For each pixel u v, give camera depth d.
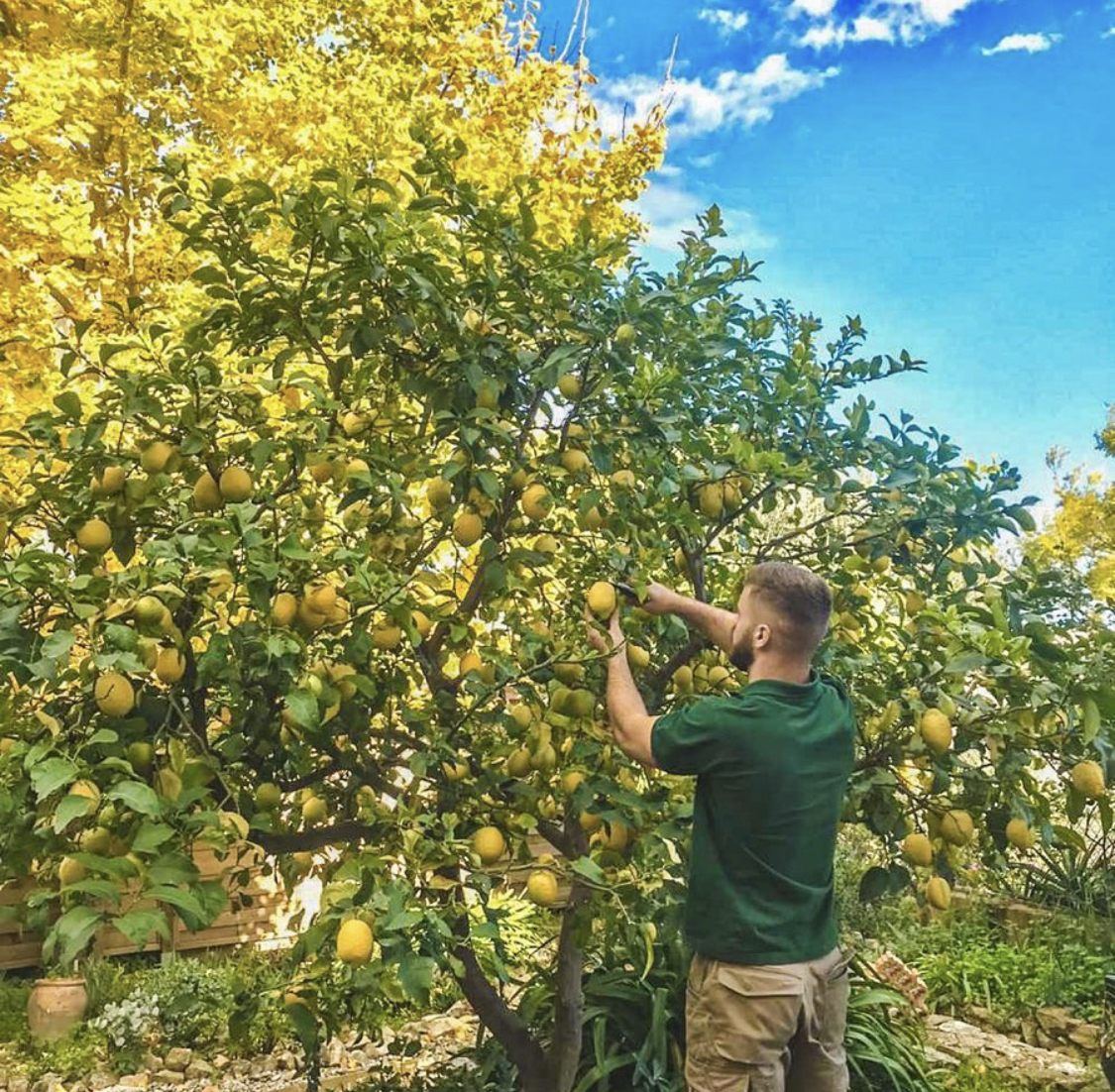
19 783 2.31
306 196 2.88
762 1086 2.63
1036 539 9.40
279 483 2.93
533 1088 3.58
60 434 2.91
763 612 2.81
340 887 2.47
